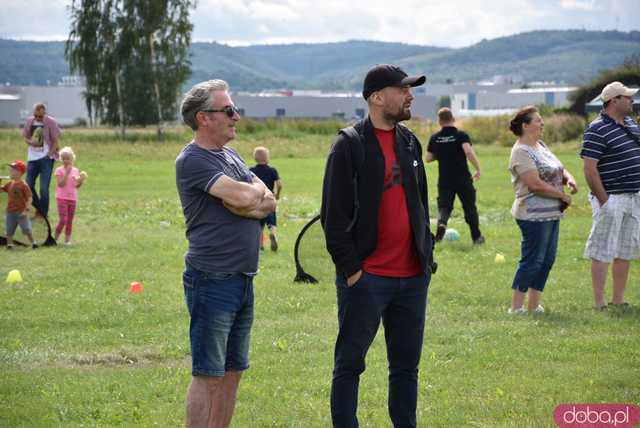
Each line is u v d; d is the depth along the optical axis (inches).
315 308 430.9
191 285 230.5
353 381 238.1
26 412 279.0
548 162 400.8
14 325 405.1
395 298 240.5
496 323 393.7
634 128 415.8
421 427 262.5
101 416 276.1
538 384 301.6
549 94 5659.5
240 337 239.8
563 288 475.8
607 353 339.6
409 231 236.5
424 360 332.8
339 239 233.3
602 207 415.8
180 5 2605.8
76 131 2706.7
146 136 2481.5
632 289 470.0
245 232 231.5
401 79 233.8
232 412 244.4
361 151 233.0
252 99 4879.4
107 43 2598.4
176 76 2610.7
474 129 2135.8
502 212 838.5
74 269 554.3
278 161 1683.1
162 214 859.4
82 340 375.2
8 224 645.3
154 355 351.3
